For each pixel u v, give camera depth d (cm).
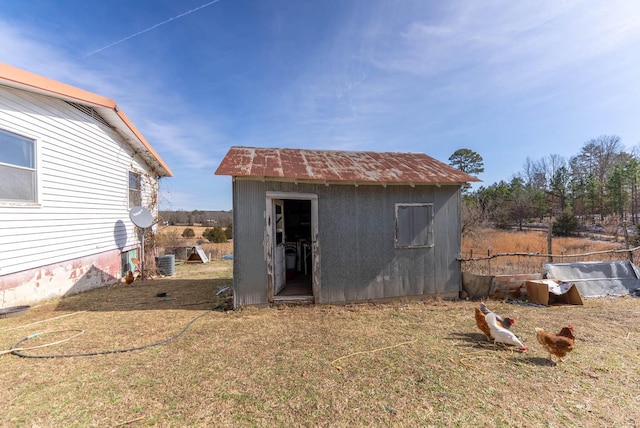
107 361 330
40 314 513
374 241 591
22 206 534
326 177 526
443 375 302
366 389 275
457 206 644
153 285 791
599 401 258
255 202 541
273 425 224
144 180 1055
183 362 329
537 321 478
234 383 284
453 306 570
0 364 322
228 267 1200
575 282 635
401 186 607
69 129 654
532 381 291
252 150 687
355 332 426
